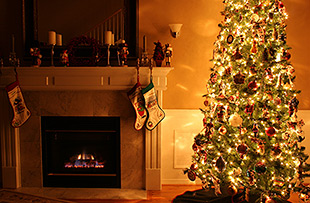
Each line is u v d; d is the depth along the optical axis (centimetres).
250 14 225
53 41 298
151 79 291
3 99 307
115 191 301
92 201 274
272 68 221
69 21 314
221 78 243
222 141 239
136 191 301
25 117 299
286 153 225
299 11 315
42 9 313
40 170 312
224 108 228
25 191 300
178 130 325
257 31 221
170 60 321
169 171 328
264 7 220
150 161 305
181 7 318
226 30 252
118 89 299
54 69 292
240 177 228
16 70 292
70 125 311
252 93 214
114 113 306
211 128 251
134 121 303
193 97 325
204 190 294
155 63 315
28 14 311
